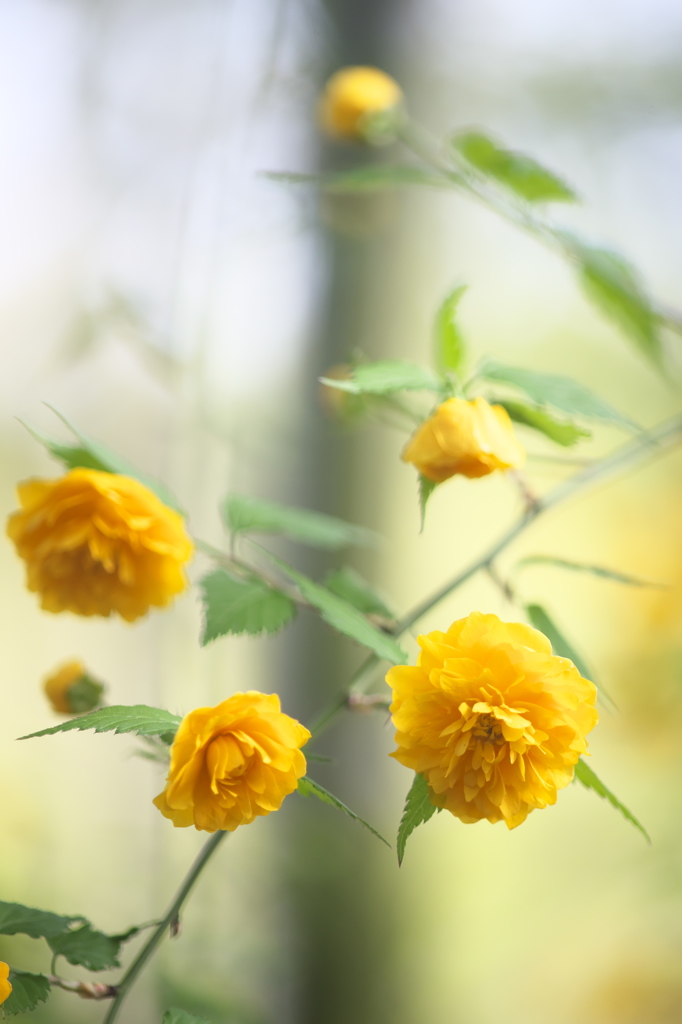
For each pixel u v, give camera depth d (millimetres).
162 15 764
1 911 502
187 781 477
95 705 579
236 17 717
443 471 506
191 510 734
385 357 723
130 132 779
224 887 725
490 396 527
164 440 780
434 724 483
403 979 765
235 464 708
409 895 777
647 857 784
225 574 539
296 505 713
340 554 705
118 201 774
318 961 720
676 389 691
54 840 794
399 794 741
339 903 723
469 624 484
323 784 710
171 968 661
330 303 713
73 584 538
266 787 479
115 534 527
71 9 774
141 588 536
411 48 750
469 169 571
